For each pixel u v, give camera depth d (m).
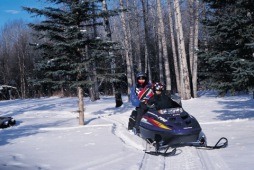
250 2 7.52
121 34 35.38
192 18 23.17
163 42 23.44
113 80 12.77
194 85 23.72
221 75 8.37
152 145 6.95
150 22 36.69
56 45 11.54
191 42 23.72
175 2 21.59
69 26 11.99
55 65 11.97
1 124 13.19
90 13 12.38
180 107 7.12
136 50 39.66
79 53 12.38
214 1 8.25
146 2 30.05
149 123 6.91
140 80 8.32
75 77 12.61
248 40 7.70
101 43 12.38
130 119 8.80
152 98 7.37
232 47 8.05
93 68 13.53
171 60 42.69
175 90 39.91
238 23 7.44
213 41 8.59
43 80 11.87
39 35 12.42
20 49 48.97
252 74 7.12
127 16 29.56
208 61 7.91
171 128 6.39
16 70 49.34
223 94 8.57
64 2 12.14
